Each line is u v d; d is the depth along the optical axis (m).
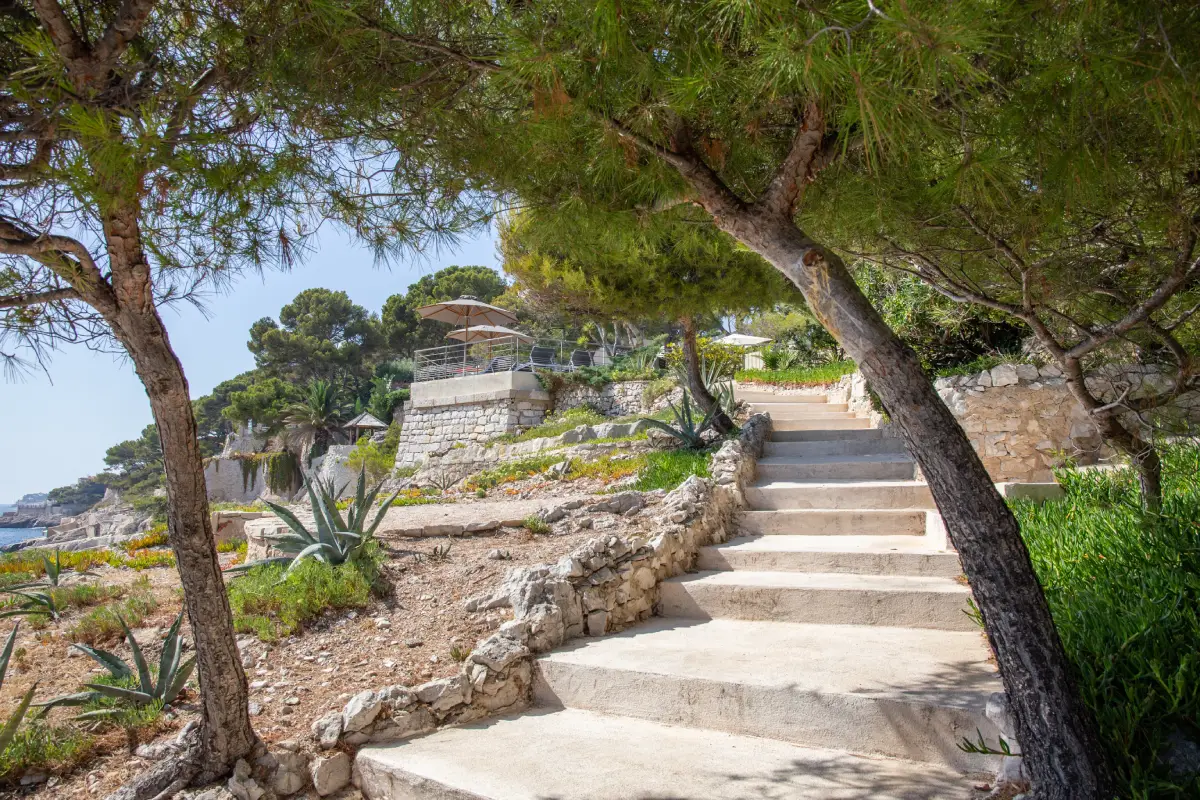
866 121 1.76
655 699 3.52
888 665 3.47
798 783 2.72
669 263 9.33
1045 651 2.20
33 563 7.83
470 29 2.55
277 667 4.09
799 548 5.38
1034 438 7.25
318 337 49.38
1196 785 2.13
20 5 2.26
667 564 5.18
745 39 2.19
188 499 2.90
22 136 2.16
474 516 7.07
